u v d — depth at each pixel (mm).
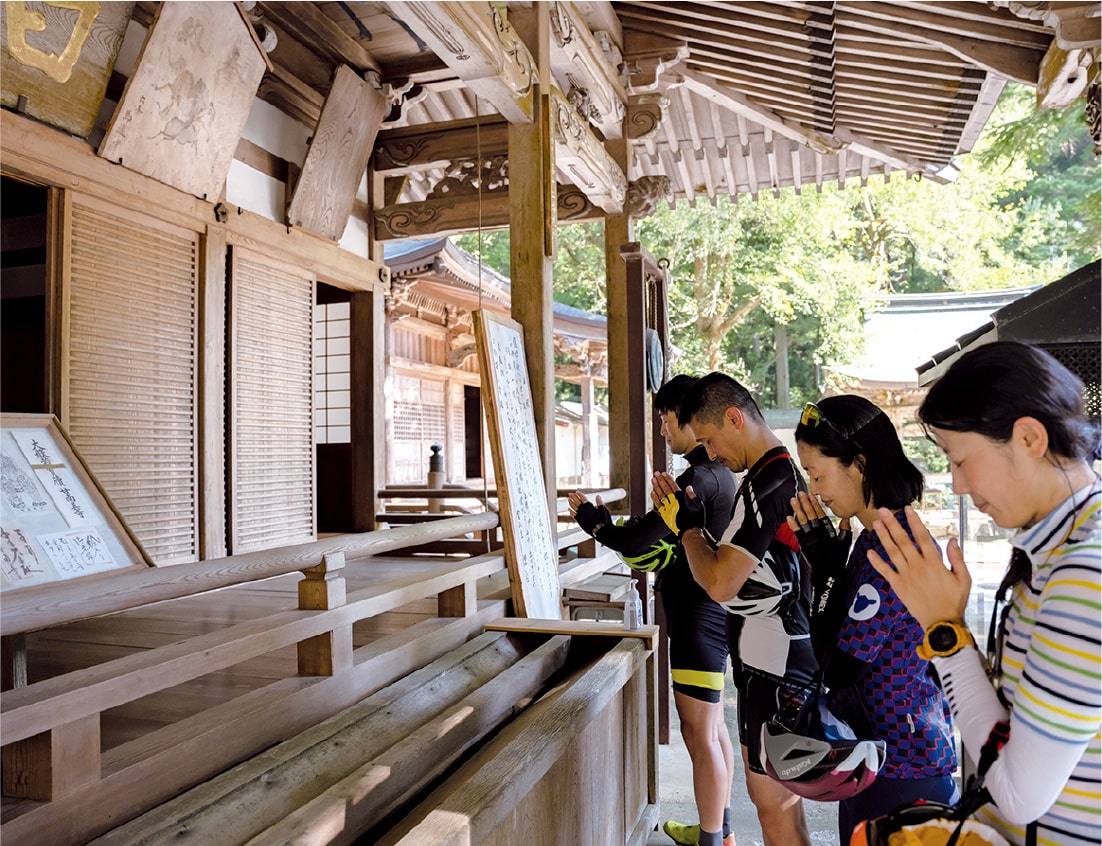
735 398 2408
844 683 1603
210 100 4055
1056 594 968
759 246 19328
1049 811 1034
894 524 1186
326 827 1617
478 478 13633
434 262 8055
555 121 4270
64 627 3227
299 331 5133
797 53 5191
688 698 2939
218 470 4398
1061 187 24750
